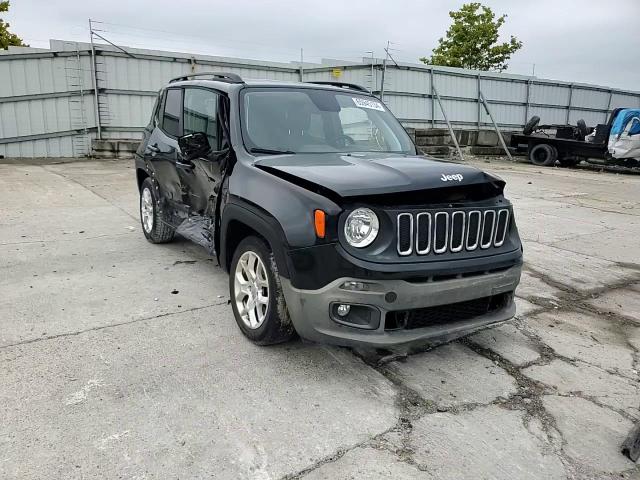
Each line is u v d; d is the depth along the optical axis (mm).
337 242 2922
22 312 4078
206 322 3998
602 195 11742
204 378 3180
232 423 2750
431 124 20859
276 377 3225
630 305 4859
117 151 15375
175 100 5434
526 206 9922
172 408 2859
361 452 2570
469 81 21453
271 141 4012
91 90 15461
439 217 3096
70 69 15055
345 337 2969
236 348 3582
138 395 2971
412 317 3074
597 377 3447
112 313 4121
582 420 2941
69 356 3393
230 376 3215
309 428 2738
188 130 4957
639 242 7305
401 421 2840
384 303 2924
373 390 3135
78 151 15578
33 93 14695
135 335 3736
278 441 2623
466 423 2854
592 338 4078
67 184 10406
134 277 5000
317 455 2533
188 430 2674
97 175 11805
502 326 4215
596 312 4648
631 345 3984
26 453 2451
